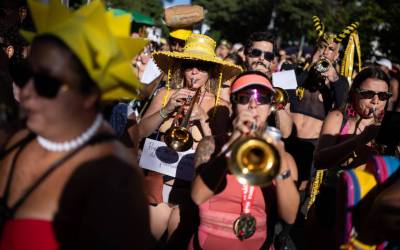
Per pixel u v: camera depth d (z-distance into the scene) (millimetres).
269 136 2178
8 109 1984
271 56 4316
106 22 1479
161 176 3369
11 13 3139
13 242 1546
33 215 1540
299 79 4621
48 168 1577
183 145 3223
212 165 2281
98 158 1557
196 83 3490
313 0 27297
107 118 2779
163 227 3336
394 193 1871
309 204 3758
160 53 3541
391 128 2516
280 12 30578
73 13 1615
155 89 3953
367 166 2150
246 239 2494
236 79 2584
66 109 1531
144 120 3439
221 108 3486
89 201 1521
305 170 4238
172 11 5051
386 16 12773
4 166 1762
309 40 27078
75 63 1485
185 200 3301
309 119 4465
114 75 1537
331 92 4492
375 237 2010
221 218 2490
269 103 2510
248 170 1988
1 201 1677
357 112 3283
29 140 1736
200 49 3541
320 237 2355
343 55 5258
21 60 2561
